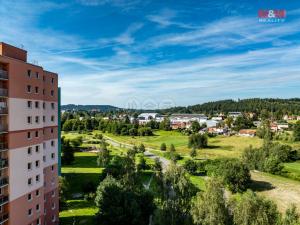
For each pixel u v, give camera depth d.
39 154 49.91
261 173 118.62
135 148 160.00
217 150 171.25
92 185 81.12
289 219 39.41
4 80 42.16
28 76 46.88
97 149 169.62
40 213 50.41
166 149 177.25
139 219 59.34
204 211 41.47
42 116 50.84
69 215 66.31
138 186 69.06
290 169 118.94
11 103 43.00
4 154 42.66
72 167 117.88
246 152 133.25
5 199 42.84
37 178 49.62
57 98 58.03
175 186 49.34
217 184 43.16
